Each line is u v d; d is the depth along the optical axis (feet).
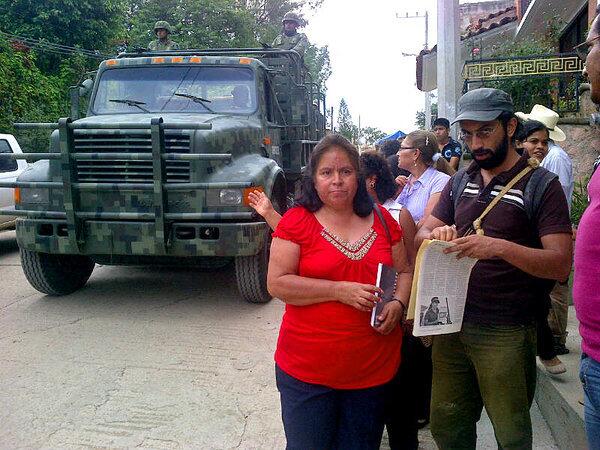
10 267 26.66
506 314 7.66
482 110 7.47
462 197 8.11
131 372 14.20
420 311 7.40
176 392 13.17
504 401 7.72
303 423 7.76
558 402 10.93
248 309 19.47
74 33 59.21
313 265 7.58
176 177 18.30
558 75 28.43
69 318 18.40
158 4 73.77
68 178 17.84
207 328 17.46
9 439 11.10
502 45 39.40
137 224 17.93
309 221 7.75
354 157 7.65
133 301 20.38
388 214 8.21
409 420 9.60
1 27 55.16
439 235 7.53
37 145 50.42
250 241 17.98
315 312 7.55
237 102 22.29
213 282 23.20
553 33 39.04
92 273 24.75
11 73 49.73
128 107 22.35
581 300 6.21
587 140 26.37
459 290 7.68
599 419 6.25
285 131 25.48
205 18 74.28
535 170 7.59
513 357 7.66
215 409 12.41
